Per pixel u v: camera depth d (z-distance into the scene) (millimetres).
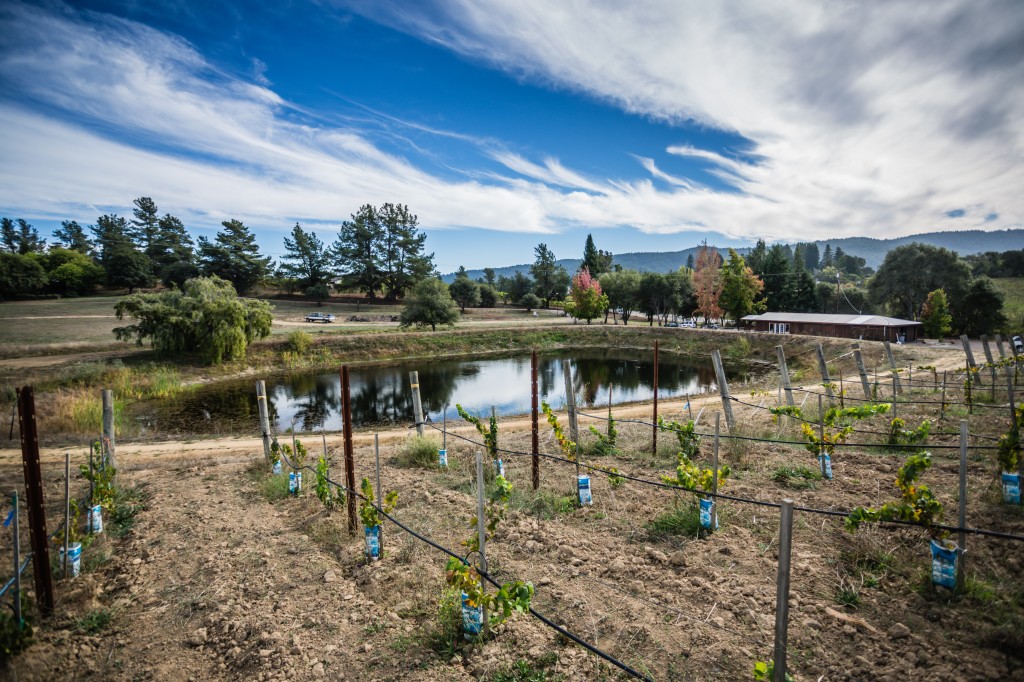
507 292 118188
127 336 38562
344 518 8695
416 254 101312
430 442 12883
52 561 7531
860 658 4523
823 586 5695
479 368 44125
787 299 77000
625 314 79500
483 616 5223
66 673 5207
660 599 5660
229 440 17906
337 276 101500
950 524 6852
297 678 4820
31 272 82500
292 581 6680
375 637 5383
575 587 6051
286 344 46625
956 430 11352
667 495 8852
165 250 107062
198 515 9281
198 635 5629
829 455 9266
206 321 38969
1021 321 55250
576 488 9555
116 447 16641
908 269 59125
